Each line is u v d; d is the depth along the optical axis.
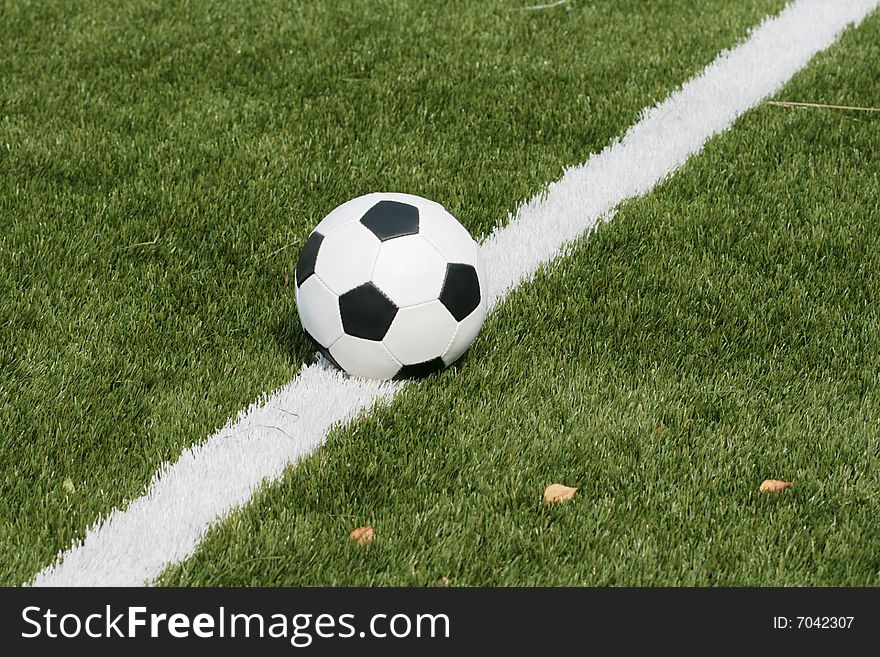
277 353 3.38
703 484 2.85
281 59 5.37
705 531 2.70
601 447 2.97
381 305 2.95
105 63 5.30
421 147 4.61
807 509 2.77
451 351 3.13
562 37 5.62
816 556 2.65
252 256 3.84
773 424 3.09
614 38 5.61
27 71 5.19
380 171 4.42
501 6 5.96
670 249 3.91
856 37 5.62
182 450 2.96
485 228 4.09
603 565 2.62
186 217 4.06
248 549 2.65
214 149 4.54
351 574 2.60
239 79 5.17
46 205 4.10
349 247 2.97
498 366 3.29
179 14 5.82
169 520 2.75
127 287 3.65
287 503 2.79
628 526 2.72
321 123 4.79
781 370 3.29
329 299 3.01
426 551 2.66
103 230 3.96
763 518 2.74
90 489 2.81
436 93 5.06
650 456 2.94
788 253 3.87
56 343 3.34
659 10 5.93
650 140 4.71
